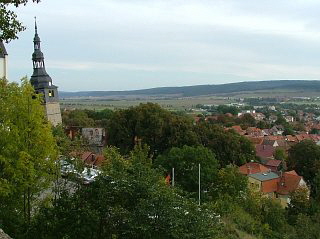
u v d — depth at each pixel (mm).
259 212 34781
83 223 15469
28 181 18234
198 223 15289
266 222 33719
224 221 26828
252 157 68500
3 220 17359
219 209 28766
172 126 59562
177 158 42719
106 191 15789
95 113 117625
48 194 20297
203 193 38406
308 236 31703
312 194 65562
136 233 15211
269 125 164500
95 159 43000
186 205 15625
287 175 67312
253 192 38750
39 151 18781
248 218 30375
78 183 17125
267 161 86062
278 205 38625
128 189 15688
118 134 61375
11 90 19375
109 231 15633
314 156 75312
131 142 61531
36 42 85750
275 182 65438
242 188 39500
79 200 15930
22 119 18812
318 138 131750
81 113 110500
